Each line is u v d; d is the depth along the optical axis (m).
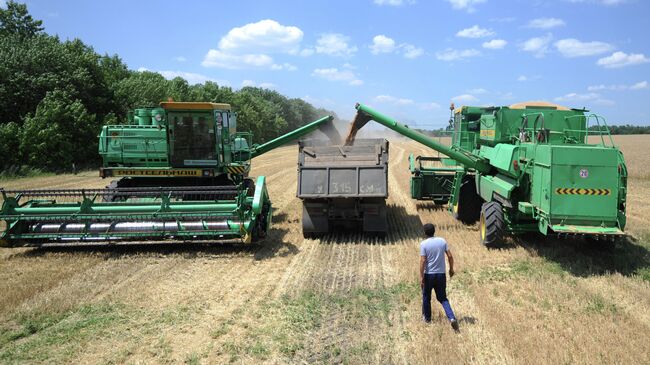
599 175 7.98
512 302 6.98
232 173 11.97
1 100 25.70
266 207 10.66
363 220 10.86
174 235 9.68
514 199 9.62
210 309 6.86
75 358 5.49
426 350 5.45
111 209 9.86
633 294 7.16
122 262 9.13
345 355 5.45
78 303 7.10
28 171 23.81
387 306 6.87
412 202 16.41
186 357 5.47
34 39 28.62
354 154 11.33
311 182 10.77
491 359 5.25
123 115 31.34
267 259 9.38
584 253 9.37
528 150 8.99
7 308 6.81
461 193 12.67
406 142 65.12
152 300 7.21
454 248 9.99
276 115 67.25
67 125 26.34
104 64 41.47
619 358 5.20
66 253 9.64
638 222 12.60
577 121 10.41
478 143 13.23
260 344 5.75
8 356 5.52
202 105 11.14
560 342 5.62
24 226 9.87
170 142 11.31
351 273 8.48
